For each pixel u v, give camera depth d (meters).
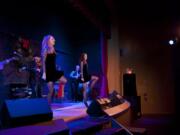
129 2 13.61
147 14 13.52
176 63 12.99
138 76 13.44
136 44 13.54
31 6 9.06
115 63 12.62
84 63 6.93
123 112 7.07
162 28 13.32
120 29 13.60
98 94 11.48
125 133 5.46
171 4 13.27
